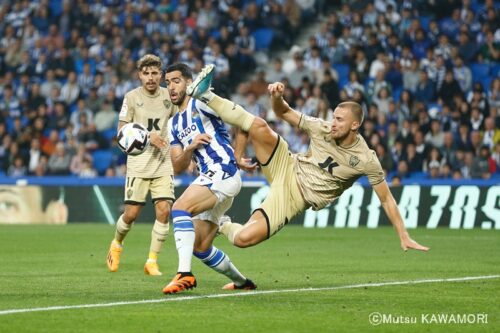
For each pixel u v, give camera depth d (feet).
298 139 99.96
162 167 46.85
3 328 28.22
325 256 56.75
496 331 28.50
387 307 33.06
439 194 86.38
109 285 40.06
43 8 122.93
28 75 116.57
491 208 84.84
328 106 100.73
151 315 30.89
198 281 41.91
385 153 95.09
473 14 111.55
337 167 37.73
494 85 103.09
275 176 38.34
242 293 36.99
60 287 39.19
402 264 51.16
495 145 96.12
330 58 110.52
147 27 117.08
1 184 94.73
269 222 37.70
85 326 28.71
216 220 38.09
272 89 36.94
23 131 108.37
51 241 68.90
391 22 110.73
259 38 118.32
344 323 29.58
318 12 121.49
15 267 49.26
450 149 95.14
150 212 91.86
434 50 107.04
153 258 45.96
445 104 102.68
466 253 58.85
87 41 117.50
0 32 122.42
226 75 110.11
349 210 88.17
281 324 29.30
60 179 94.99
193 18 117.50
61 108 109.60
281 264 51.19
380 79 103.60
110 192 92.43
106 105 108.17
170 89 38.52
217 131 38.11
